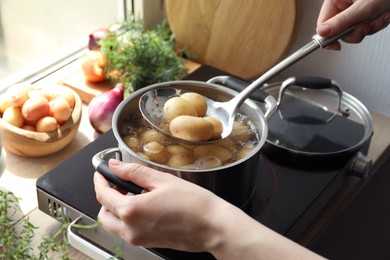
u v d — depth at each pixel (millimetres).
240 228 541
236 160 686
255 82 729
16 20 1070
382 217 1197
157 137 691
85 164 781
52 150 885
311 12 1051
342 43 1053
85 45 1142
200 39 1107
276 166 812
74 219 733
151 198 566
